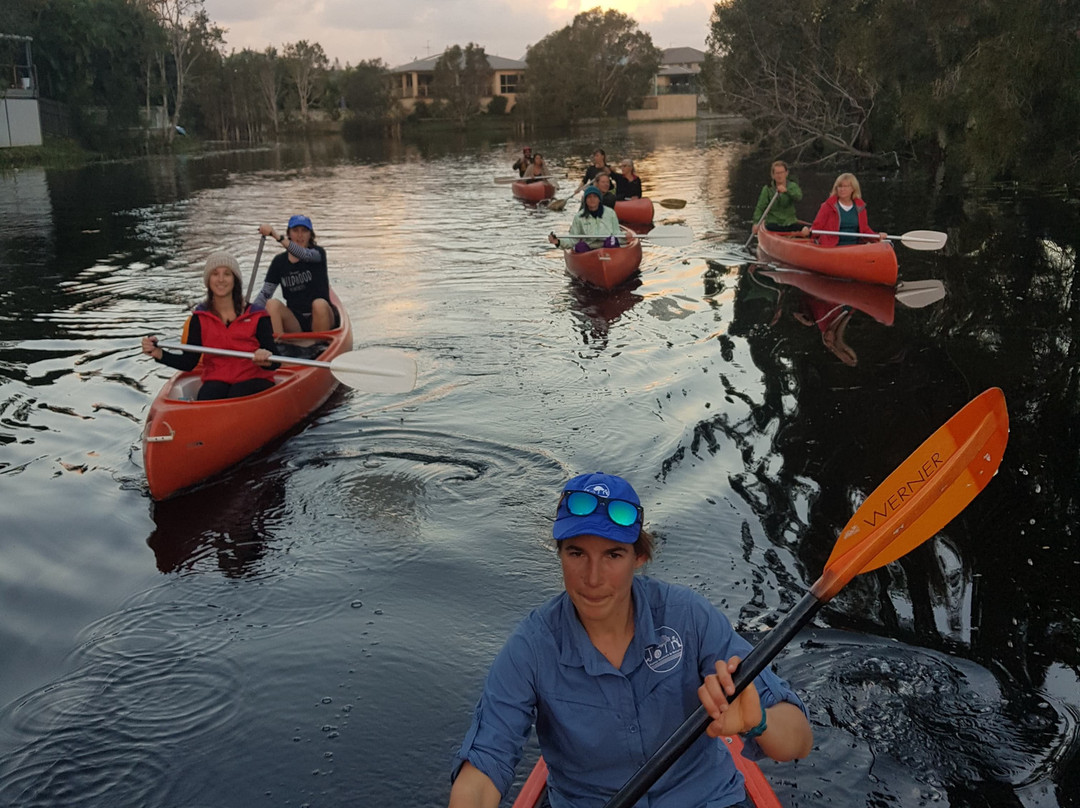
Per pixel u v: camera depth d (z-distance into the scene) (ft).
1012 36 38.60
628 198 56.13
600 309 30.78
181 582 14.11
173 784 9.90
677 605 6.46
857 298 31.37
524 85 234.58
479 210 60.18
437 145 151.94
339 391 22.75
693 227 50.24
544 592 13.50
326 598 13.51
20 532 15.70
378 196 71.10
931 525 6.74
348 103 235.20
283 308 24.98
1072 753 9.62
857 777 9.41
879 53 54.24
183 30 153.28
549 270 38.22
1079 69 37.52
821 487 16.20
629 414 20.21
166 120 148.87
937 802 9.09
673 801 6.47
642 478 16.84
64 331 29.19
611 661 6.34
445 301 32.50
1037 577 13.01
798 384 21.97
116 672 11.83
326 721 10.79
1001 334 25.80
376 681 11.51
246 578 14.16
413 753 10.26
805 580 13.19
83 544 15.34
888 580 13.07
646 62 239.91
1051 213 47.11
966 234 42.39
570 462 17.84
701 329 27.71
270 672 11.75
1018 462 16.85
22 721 10.89
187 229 53.78
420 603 13.28
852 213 37.17
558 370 23.76
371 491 17.10
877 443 18.06
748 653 6.46
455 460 18.25
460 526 15.57
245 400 18.49
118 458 18.97
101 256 44.04
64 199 71.15
